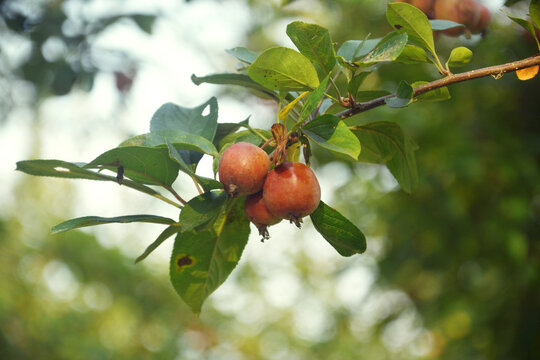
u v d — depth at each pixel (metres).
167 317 9.13
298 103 2.02
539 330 4.83
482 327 5.38
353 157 1.49
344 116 1.74
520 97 5.19
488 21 2.86
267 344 12.73
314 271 11.90
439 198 5.17
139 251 9.35
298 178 1.57
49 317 7.97
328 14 6.47
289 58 1.60
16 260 8.19
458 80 1.73
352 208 6.88
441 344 7.14
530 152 4.91
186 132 1.98
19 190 8.75
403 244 5.65
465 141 4.96
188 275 1.90
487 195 5.04
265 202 1.61
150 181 1.75
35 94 4.97
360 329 8.36
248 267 11.93
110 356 8.03
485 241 5.09
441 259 5.36
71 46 4.51
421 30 1.78
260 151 1.60
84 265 8.55
